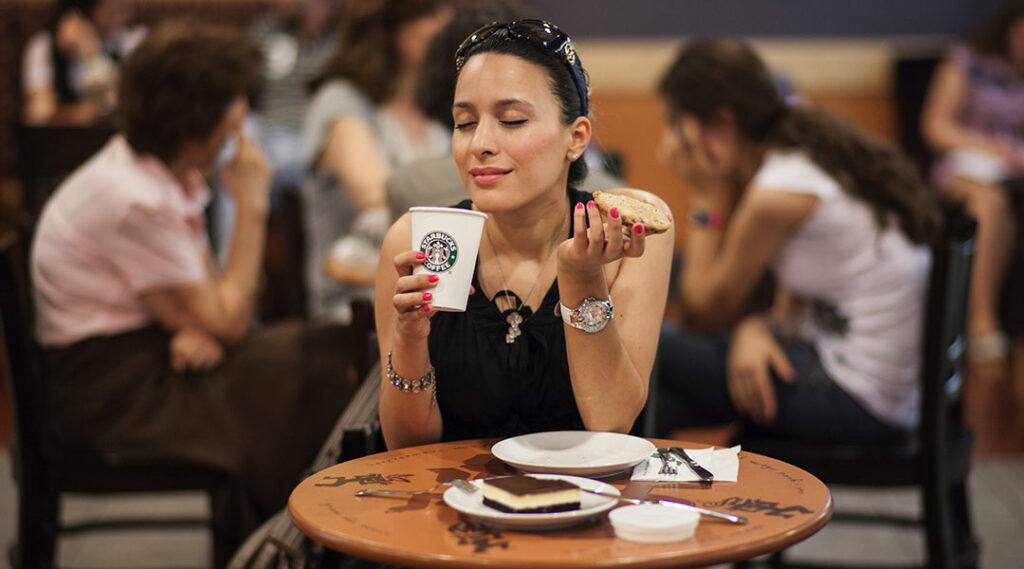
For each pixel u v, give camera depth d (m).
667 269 1.59
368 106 3.39
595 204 1.32
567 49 1.46
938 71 5.98
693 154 2.79
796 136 2.57
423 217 1.31
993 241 5.27
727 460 1.37
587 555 1.04
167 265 2.43
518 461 1.33
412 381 1.45
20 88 6.05
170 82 2.46
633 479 1.30
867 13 6.44
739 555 1.06
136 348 2.43
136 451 2.35
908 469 2.25
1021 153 5.46
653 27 6.45
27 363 2.23
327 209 3.44
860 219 2.45
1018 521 3.09
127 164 2.47
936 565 2.22
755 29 6.46
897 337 2.42
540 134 1.42
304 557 1.53
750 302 3.26
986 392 4.58
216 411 2.43
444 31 2.31
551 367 1.56
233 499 2.35
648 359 1.53
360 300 1.92
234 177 2.75
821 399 2.41
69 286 2.40
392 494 1.25
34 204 3.01
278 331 2.65
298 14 5.20
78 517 3.30
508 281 1.57
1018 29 5.45
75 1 5.12
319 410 2.50
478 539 1.09
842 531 3.15
